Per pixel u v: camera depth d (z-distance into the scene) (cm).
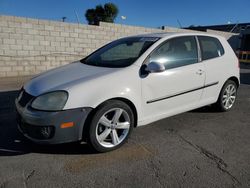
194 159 325
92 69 369
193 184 272
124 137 352
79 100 308
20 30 864
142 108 364
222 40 499
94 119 317
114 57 411
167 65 389
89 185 268
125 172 293
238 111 527
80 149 345
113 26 1090
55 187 263
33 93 324
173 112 409
